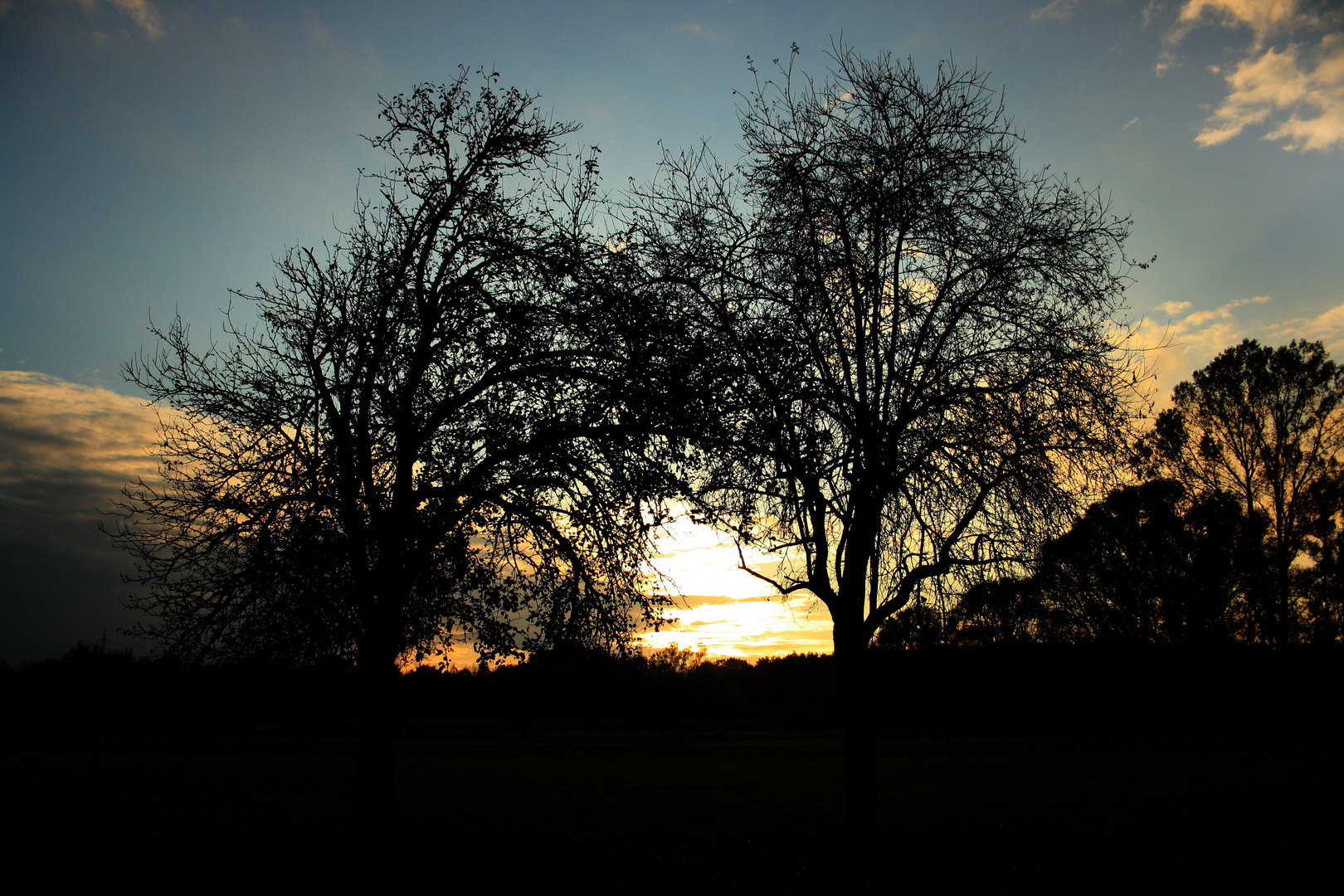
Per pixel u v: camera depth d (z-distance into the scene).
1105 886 12.64
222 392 13.93
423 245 15.41
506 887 11.98
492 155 15.74
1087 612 14.85
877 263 14.98
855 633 15.15
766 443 13.98
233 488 13.95
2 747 41.41
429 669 15.62
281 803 24.84
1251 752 38.91
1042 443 13.80
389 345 14.51
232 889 11.70
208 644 13.09
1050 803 24.55
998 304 14.53
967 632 14.71
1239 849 16.05
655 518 14.60
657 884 12.27
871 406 14.69
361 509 13.71
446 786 31.73
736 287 15.27
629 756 48.34
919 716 19.83
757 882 12.50
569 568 15.11
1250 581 38.31
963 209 14.92
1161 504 25.27
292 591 12.98
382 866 13.09
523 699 15.96
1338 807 22.50
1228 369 41.03
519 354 14.89
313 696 13.68
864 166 15.24
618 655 15.20
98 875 12.62
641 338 14.06
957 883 12.68
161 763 36.00
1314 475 40.03
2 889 11.70
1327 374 39.31
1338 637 42.88
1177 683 39.12
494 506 14.84
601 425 14.41
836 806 25.28
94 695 13.57
